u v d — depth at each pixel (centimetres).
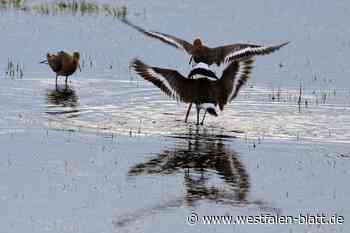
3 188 1354
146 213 1271
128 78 2234
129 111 1886
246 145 1627
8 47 2494
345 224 1252
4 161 1490
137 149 1584
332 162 1530
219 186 1394
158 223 1236
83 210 1273
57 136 1653
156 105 1958
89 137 1653
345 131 1748
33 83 2142
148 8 3088
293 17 2988
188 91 1712
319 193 1373
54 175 1424
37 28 2733
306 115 1889
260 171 1474
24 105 1905
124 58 2431
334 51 2575
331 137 1697
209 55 1697
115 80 2211
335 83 2228
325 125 1798
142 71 1691
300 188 1394
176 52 2500
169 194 1351
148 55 2455
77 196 1330
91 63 2373
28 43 2547
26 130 1688
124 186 1381
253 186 1398
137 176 1432
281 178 1441
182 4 3164
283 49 2577
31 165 1471
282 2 3225
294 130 1748
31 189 1354
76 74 2266
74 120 1780
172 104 1975
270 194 1362
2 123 1736
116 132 1695
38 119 1778
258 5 3170
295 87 2175
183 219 1255
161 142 1633
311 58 2494
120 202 1311
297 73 2327
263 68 2378
